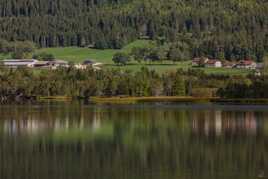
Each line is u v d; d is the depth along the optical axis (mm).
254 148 112562
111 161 100438
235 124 160375
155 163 98062
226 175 88000
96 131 145500
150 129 149375
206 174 88875
